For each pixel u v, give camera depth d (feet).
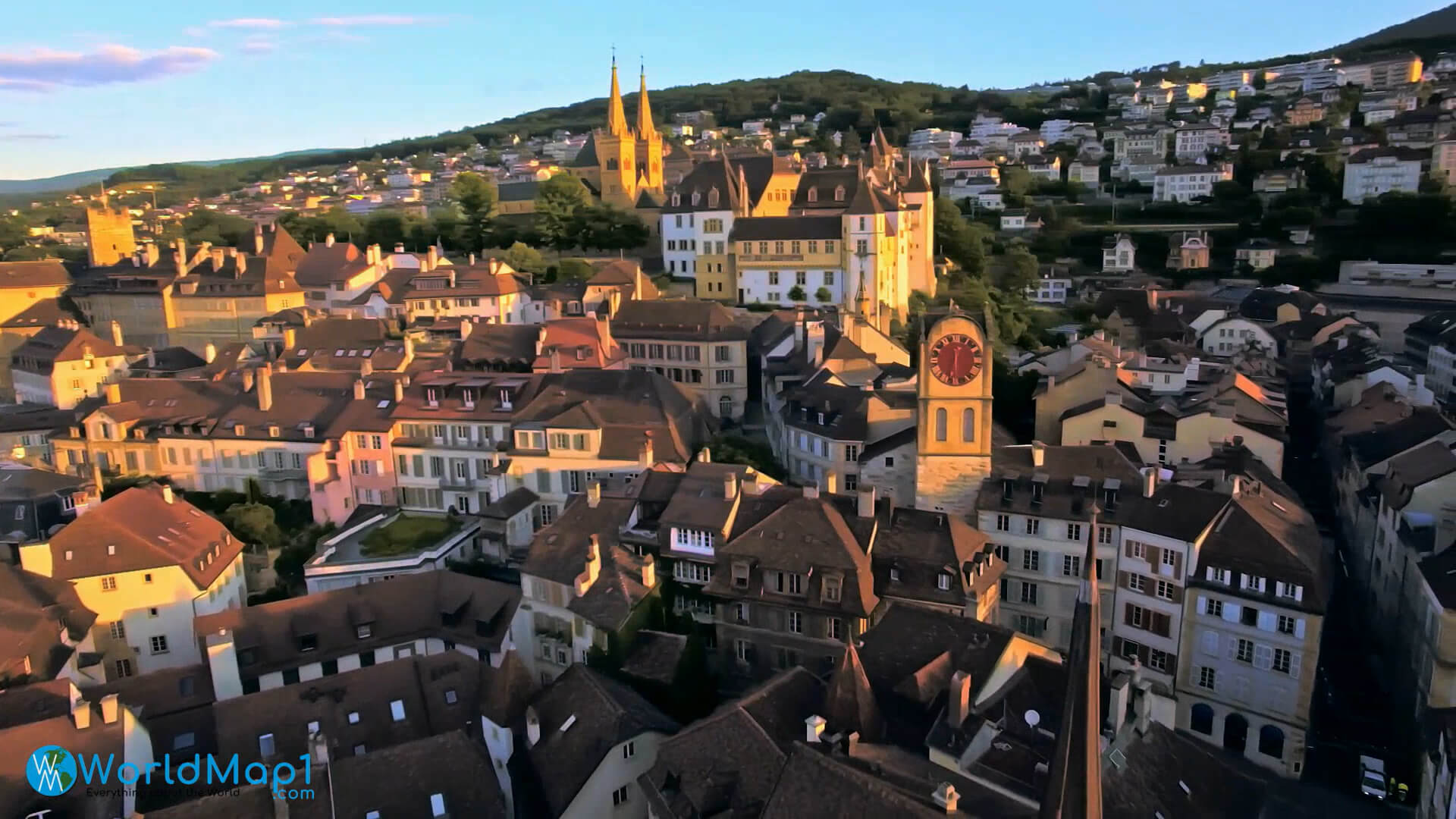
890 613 227.81
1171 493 277.44
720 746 184.85
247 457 377.09
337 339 472.03
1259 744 258.16
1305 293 645.92
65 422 419.54
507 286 534.78
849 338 406.21
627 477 325.83
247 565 338.13
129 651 279.08
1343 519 362.33
